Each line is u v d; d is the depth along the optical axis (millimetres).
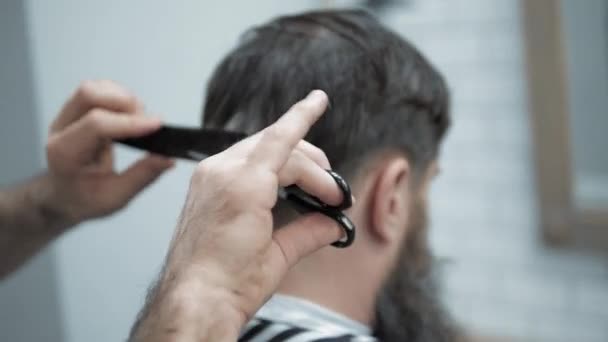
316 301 543
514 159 1395
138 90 1048
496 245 1463
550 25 1180
